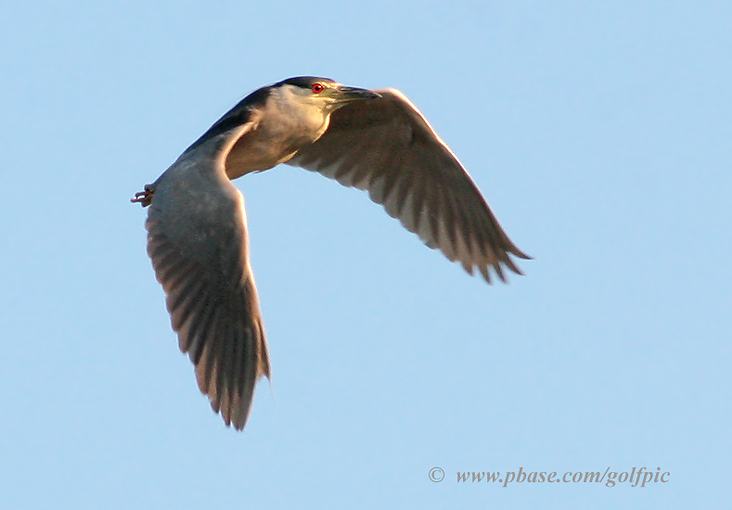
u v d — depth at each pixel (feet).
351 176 49.34
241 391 35.53
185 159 39.42
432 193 48.37
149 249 37.17
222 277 36.22
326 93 45.50
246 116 43.60
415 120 46.75
